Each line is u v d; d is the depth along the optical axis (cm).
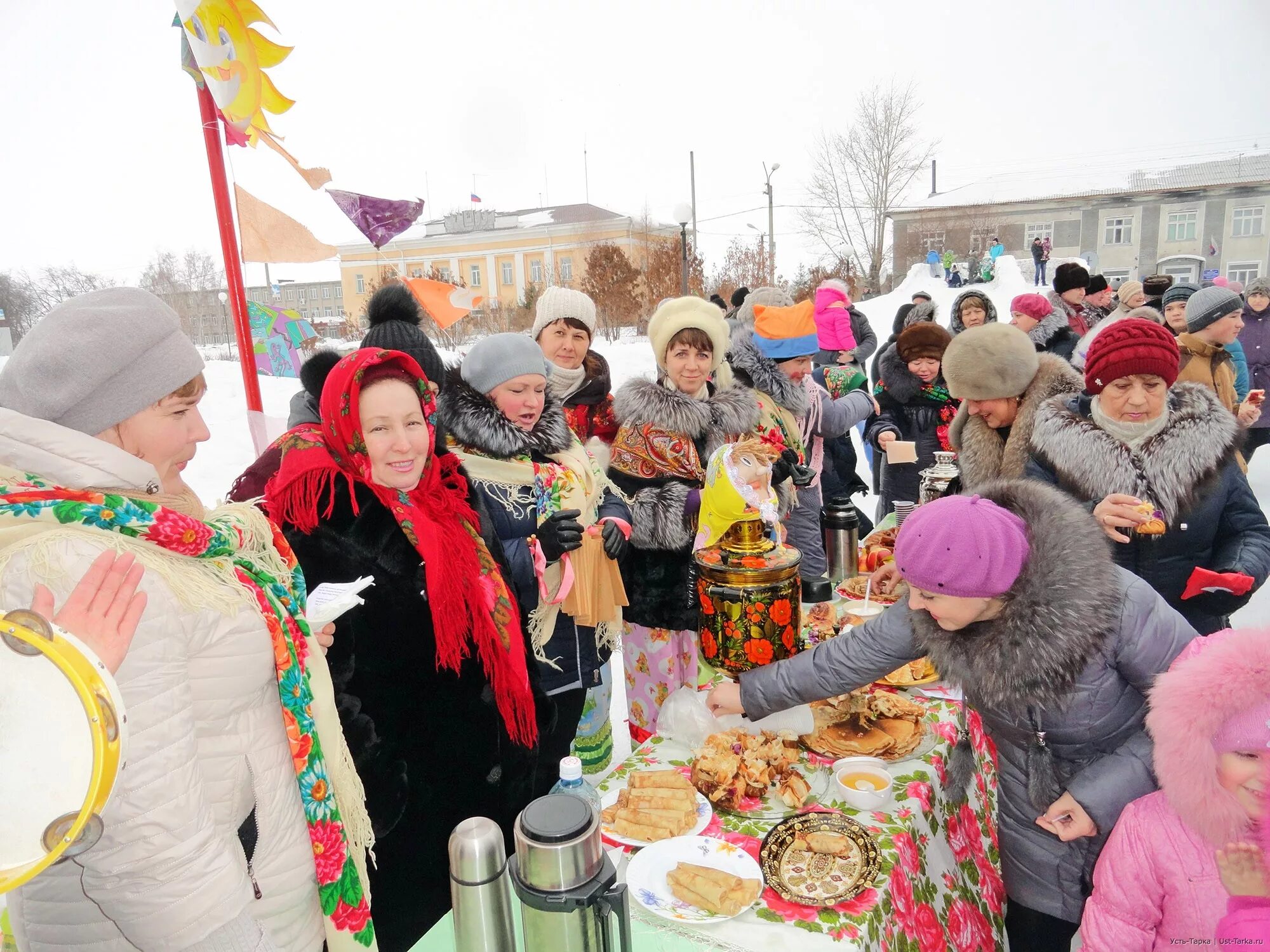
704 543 167
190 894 81
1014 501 137
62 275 1283
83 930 90
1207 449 196
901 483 389
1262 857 99
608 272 1933
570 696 225
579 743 246
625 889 89
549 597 211
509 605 165
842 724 164
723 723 159
